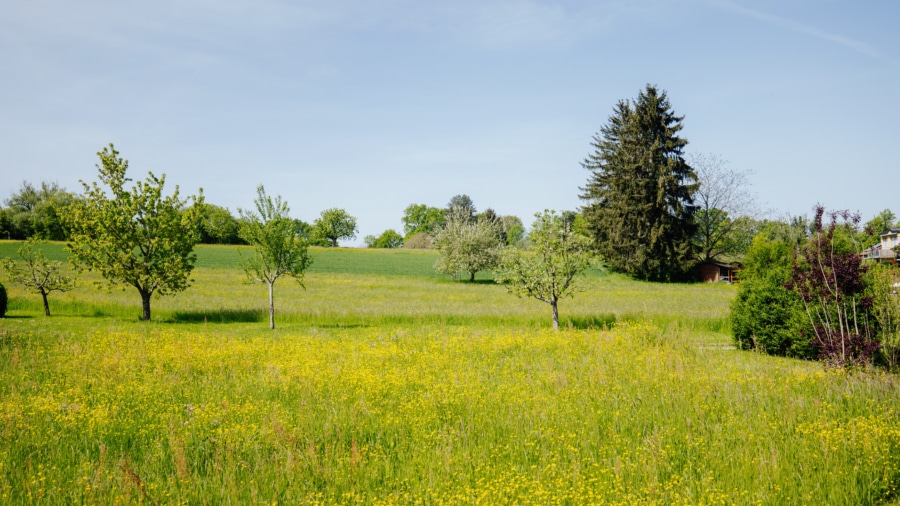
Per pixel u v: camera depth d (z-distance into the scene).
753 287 18.50
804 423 8.62
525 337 19.27
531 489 6.52
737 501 6.34
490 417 9.50
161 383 12.26
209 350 16.12
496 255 56.47
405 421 9.35
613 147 72.25
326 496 6.57
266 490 6.71
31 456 7.73
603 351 16.11
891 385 10.88
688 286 56.88
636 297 40.78
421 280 56.66
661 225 63.09
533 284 23.42
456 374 12.45
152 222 27.11
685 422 9.05
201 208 28.58
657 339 17.39
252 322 26.28
